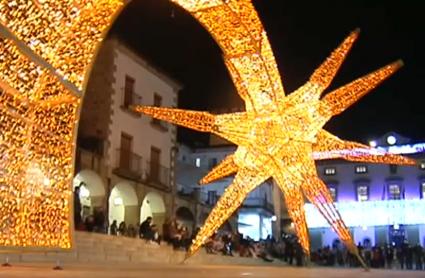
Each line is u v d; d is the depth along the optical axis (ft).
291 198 40.65
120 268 32.09
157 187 99.35
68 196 24.57
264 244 94.17
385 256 99.45
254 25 31.73
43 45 22.68
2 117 22.18
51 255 41.47
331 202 39.68
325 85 38.42
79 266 33.19
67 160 24.52
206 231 43.14
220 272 29.17
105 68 89.45
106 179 85.15
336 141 39.99
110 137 87.56
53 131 24.16
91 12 23.22
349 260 93.56
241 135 39.27
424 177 159.53
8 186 22.49
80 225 59.57
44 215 23.90
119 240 55.42
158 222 100.99
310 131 38.52
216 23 31.09
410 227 159.12
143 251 57.57
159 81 103.04
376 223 161.58
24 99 22.50
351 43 37.73
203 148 152.15
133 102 93.71
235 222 132.46
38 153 23.67
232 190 41.88
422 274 35.70
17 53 21.35
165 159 104.06
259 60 33.88
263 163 40.37
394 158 40.60
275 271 34.35
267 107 37.37
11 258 36.86
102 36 23.86
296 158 38.96
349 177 167.02
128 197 93.04
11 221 22.62
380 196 163.22
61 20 22.82
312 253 101.86
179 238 64.95
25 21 21.99
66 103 23.93
